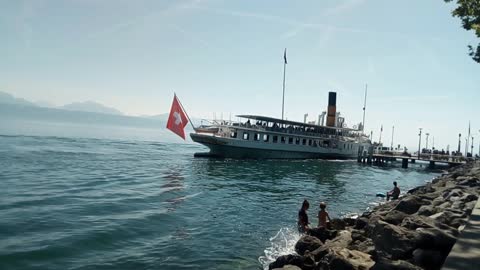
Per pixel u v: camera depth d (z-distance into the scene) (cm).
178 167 4806
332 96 7850
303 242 1502
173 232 1909
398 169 7031
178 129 6172
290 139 6700
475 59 1830
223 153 6097
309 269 1219
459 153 9275
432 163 7469
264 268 1458
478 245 807
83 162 4675
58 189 2858
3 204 2252
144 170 4350
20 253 1466
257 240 1838
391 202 2419
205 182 3700
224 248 1694
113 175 3803
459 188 2153
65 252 1516
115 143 8431
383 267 837
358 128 8944
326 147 7312
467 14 1795
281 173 4803
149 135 16250
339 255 1055
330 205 2875
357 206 2895
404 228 1030
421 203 1786
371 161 7500
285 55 6975
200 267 1455
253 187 3553
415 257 897
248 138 6188
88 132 13475
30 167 3956
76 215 2100
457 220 1181
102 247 1611
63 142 7338
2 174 3409
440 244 924
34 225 1847
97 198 2609
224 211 2459
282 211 2548
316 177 4628
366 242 1272
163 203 2591
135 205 2470
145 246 1666
